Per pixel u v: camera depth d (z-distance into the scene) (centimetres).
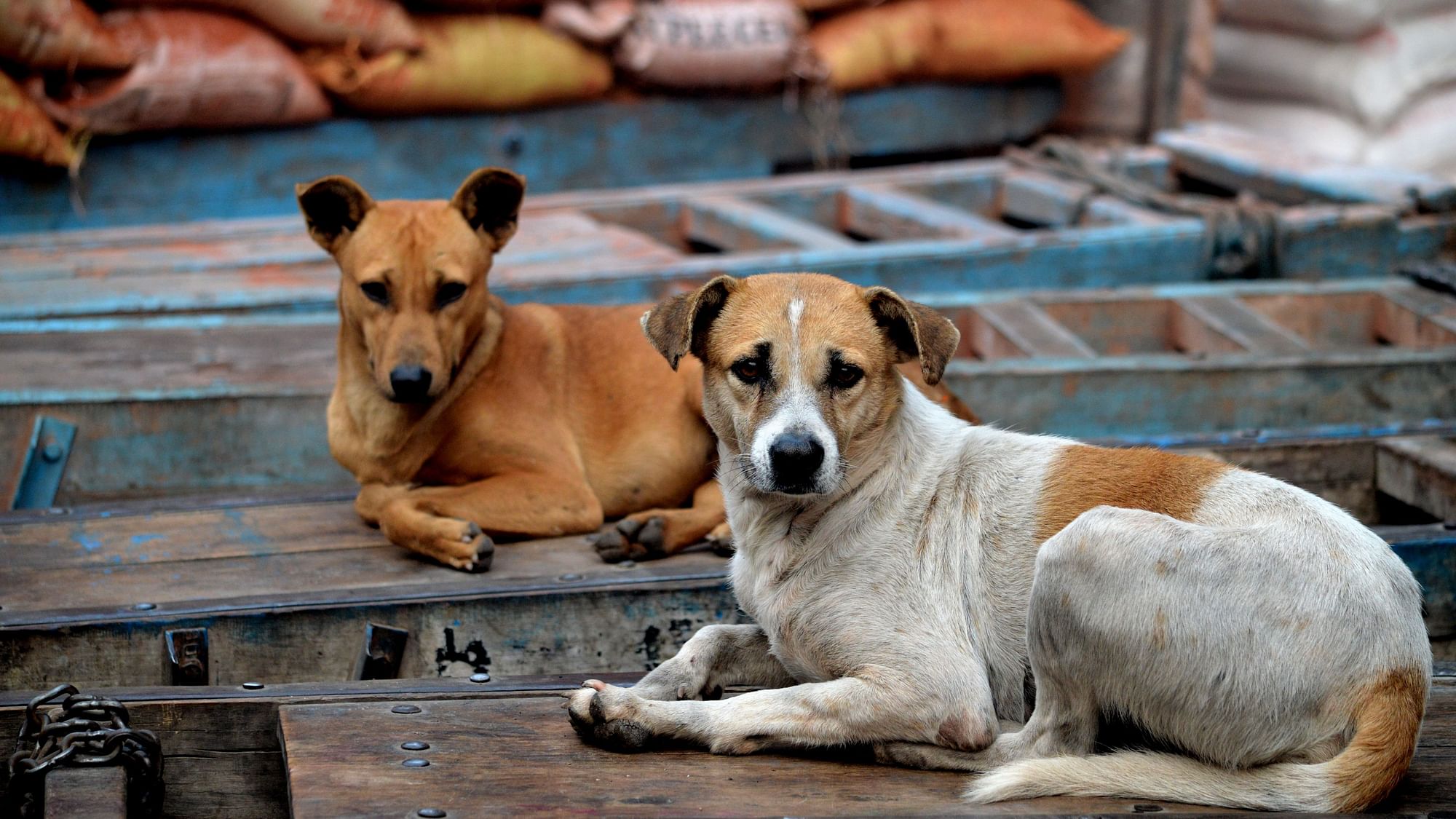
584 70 918
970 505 330
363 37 850
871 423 329
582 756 307
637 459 462
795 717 309
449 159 912
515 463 450
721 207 862
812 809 283
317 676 387
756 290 338
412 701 338
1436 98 1125
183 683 371
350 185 435
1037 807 286
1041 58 1007
